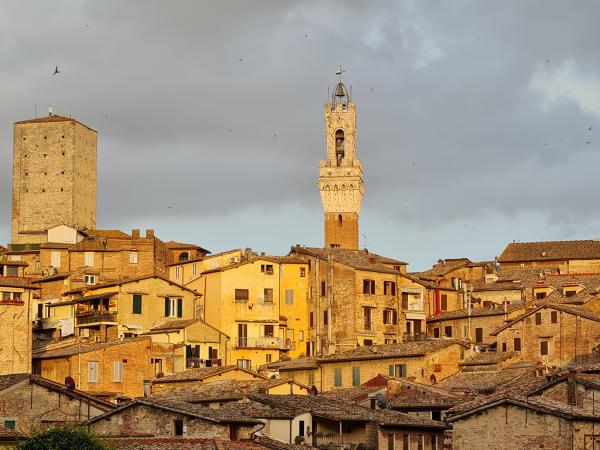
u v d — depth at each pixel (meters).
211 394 132.88
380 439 116.44
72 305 186.62
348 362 168.12
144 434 106.25
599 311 185.75
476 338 189.38
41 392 119.62
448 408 129.50
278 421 114.06
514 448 104.44
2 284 159.38
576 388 113.38
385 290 199.12
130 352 162.50
